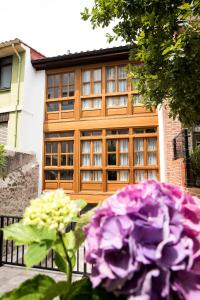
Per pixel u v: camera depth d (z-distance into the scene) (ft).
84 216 3.33
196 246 2.64
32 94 39.65
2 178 26.11
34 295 2.97
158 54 14.84
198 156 20.99
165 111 31.83
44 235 3.28
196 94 13.47
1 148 26.16
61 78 39.06
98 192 34.94
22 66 39.17
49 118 38.75
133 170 34.37
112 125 35.60
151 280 2.35
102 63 37.09
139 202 2.80
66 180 36.55
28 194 30.37
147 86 16.46
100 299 2.73
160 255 2.38
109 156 35.88
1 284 15.62
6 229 3.32
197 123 15.85
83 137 36.70
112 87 36.58
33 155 33.19
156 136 33.91
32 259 3.08
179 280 2.45
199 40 12.66
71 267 3.35
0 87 41.01
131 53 17.37
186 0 14.26
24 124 37.93
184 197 3.02
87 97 37.19
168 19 14.25
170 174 29.89
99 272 2.54
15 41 37.37
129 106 35.27
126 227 2.55
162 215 2.64
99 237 2.66
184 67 13.37
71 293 2.89
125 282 2.41
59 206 3.20
